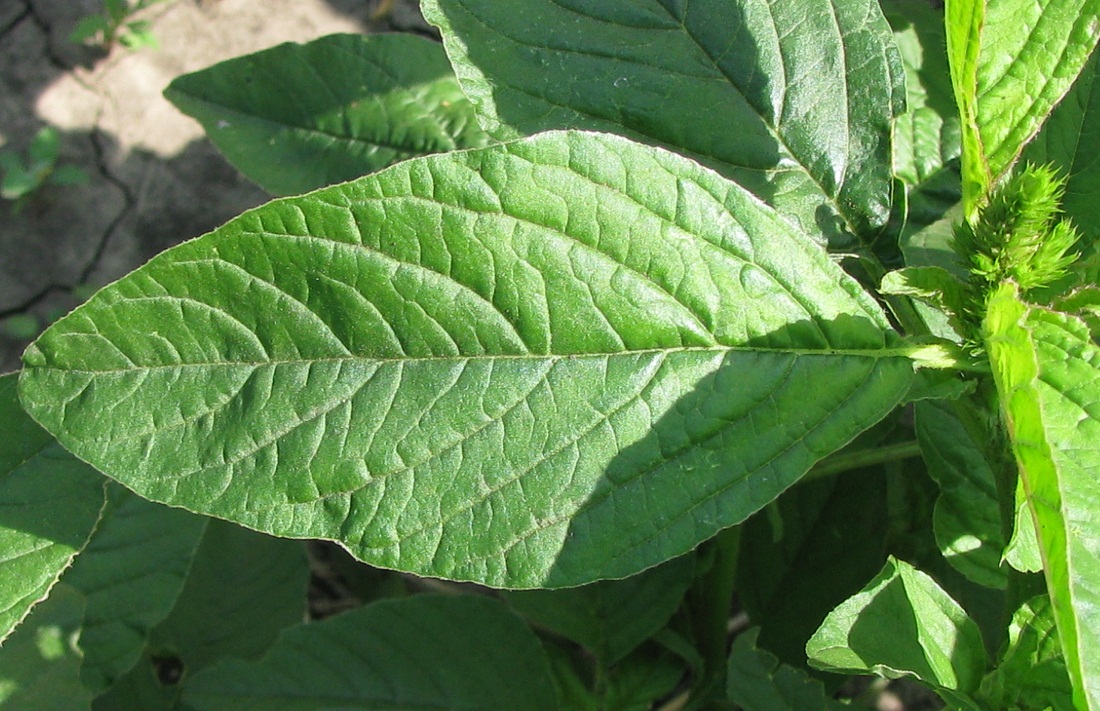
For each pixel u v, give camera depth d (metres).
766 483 0.22
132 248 0.46
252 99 0.33
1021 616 0.23
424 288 0.22
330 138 0.33
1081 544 0.19
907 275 0.22
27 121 0.46
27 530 0.24
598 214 0.22
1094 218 0.26
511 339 0.22
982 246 0.22
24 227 0.45
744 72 0.25
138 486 0.22
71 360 0.22
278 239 0.22
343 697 0.31
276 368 0.22
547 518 0.22
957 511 0.27
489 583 0.22
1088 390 0.20
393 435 0.22
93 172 0.46
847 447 0.34
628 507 0.22
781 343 0.22
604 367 0.22
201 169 0.46
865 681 0.39
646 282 0.22
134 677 0.33
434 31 0.47
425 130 0.33
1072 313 0.22
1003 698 0.23
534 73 0.25
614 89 0.25
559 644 0.39
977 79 0.22
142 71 0.47
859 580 0.33
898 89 0.25
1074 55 0.21
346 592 0.42
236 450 0.22
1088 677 0.18
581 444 0.22
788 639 0.33
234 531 0.35
